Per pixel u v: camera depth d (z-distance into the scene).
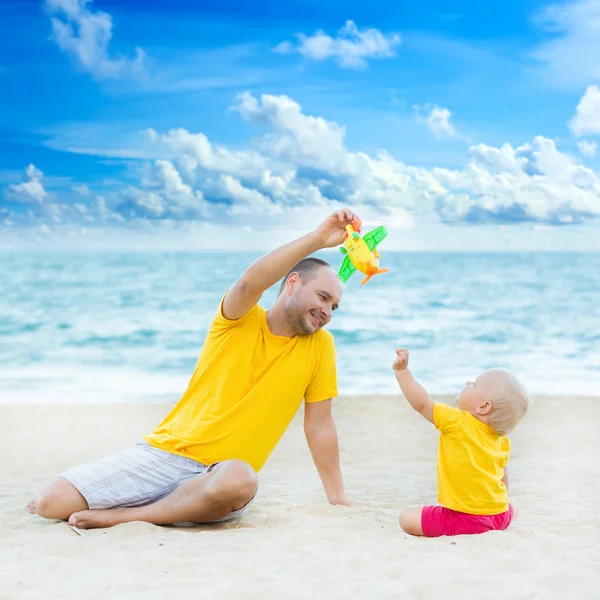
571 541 3.83
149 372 14.26
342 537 3.88
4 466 6.33
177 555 3.55
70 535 3.90
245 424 4.24
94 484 4.16
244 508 4.16
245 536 3.89
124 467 4.20
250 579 3.22
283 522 4.23
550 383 13.05
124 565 3.40
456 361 15.25
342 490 4.70
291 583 3.16
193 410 4.34
